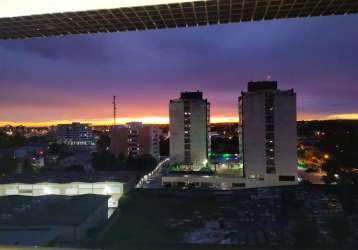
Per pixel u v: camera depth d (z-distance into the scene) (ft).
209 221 73.92
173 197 91.45
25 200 78.33
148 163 173.99
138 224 71.20
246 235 65.26
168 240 61.41
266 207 83.82
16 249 10.53
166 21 9.97
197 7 9.16
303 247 53.11
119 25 10.23
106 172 127.65
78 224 58.34
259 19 9.78
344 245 56.90
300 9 9.23
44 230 50.80
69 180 110.32
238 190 98.27
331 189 96.73
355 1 8.80
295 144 131.34
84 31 10.68
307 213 78.23
